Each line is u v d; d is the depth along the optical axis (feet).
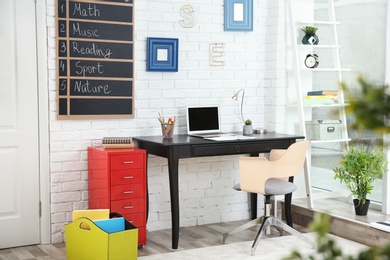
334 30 16.57
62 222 14.40
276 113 16.92
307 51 17.22
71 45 14.15
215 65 16.42
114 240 10.34
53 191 14.24
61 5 13.97
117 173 13.24
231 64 16.71
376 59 15.94
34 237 14.10
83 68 14.35
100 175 13.60
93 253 10.62
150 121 15.49
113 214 11.84
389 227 13.55
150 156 15.53
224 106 16.69
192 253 13.25
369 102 1.52
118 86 14.88
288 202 15.58
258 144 14.66
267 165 13.26
